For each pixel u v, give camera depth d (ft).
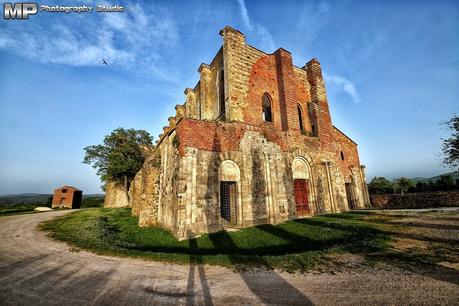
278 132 51.47
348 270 18.57
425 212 46.91
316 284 16.15
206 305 13.61
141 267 20.31
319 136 61.36
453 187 88.38
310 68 69.15
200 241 32.19
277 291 15.25
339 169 62.80
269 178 45.91
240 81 51.08
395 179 116.78
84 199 175.42
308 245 29.01
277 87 58.65
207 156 39.70
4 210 93.71
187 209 35.29
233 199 42.80
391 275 17.15
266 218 43.78
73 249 26.30
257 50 56.85
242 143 44.47
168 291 15.61
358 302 13.41
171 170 42.19
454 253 21.20
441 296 13.57
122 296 14.93
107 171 120.78
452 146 54.13
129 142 126.72
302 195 53.88
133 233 40.32
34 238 33.35
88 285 16.69
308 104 66.08
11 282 17.38
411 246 24.36
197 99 75.46
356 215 50.39
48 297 14.94
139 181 65.87
